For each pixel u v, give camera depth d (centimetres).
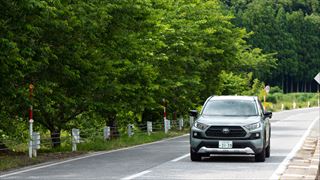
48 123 4112
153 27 4256
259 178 2227
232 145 2836
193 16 6300
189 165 2728
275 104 15300
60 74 3447
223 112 3048
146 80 4478
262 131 2870
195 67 6222
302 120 8525
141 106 4597
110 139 4712
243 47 8044
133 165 2738
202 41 6356
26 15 2862
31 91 3216
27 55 2989
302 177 2259
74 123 4725
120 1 3688
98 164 2806
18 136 3409
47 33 3186
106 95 4156
